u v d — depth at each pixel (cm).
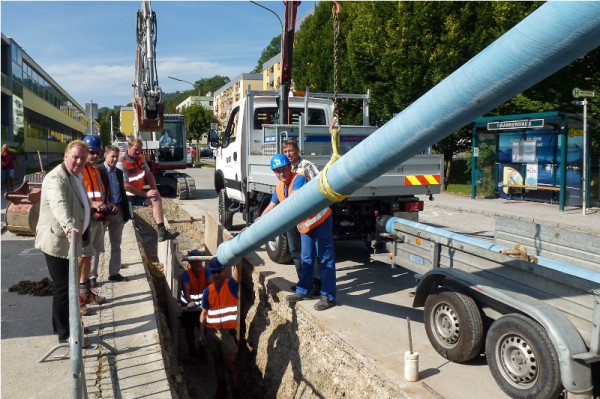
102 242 566
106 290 570
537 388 329
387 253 566
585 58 1356
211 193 1864
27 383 367
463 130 1769
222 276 577
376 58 1761
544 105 1568
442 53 1606
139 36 1056
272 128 743
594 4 180
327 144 725
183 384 479
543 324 325
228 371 612
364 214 699
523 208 1282
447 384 375
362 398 404
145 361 405
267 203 763
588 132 1245
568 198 1306
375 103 1869
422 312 531
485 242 427
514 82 216
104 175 556
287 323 566
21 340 442
